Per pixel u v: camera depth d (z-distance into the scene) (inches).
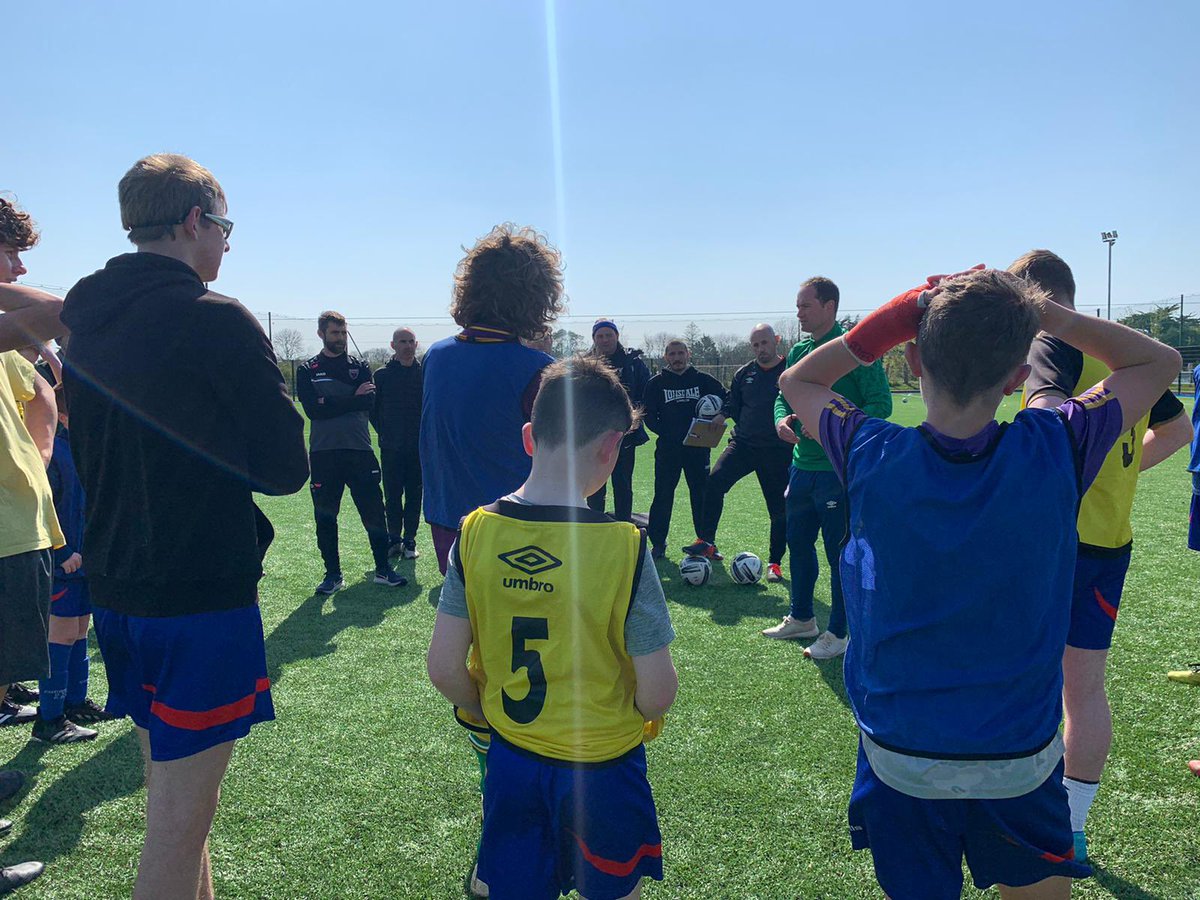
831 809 107.3
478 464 86.5
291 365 959.0
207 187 73.3
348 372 228.2
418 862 96.8
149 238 71.7
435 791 114.0
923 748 53.3
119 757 125.6
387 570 235.5
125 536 67.8
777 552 238.5
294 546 290.2
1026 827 54.1
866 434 60.2
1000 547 52.8
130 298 67.5
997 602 52.9
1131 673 151.9
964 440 56.2
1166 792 108.7
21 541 96.3
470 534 62.3
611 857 60.5
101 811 109.3
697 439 251.6
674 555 271.3
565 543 59.9
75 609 132.6
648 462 589.6
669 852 97.7
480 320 87.1
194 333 66.8
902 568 54.7
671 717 136.6
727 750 124.4
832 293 168.7
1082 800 91.0
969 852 56.1
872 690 56.7
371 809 109.2
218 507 68.6
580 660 59.6
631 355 280.2
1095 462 58.3
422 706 145.5
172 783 67.9
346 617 202.7
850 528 59.9
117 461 67.3
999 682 53.2
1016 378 56.2
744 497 395.2
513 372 85.4
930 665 54.0
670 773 117.3
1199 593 205.0
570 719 59.5
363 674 162.2
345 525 331.3
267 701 73.7
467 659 66.9
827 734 130.0
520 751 60.5
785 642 176.4
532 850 60.6
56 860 97.8
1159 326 1382.9
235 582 69.6
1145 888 88.9
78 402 68.8
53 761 124.0
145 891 67.2
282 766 121.7
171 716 67.4
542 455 63.2
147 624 67.3
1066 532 54.7
